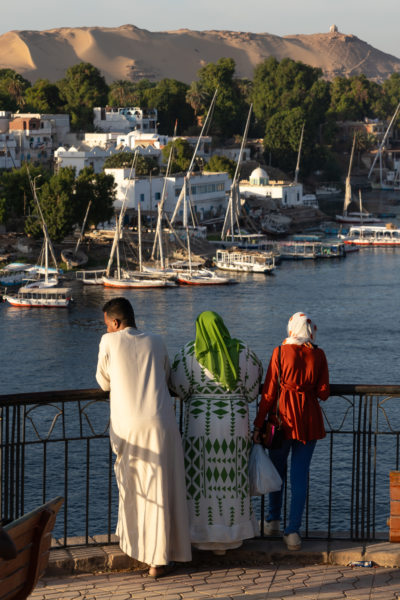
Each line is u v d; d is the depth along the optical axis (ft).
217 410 36.81
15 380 270.26
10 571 25.72
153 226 597.93
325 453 176.96
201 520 36.96
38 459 179.22
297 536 38.17
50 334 342.44
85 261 506.89
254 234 618.44
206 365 36.96
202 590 35.32
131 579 36.50
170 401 36.01
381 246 636.89
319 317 370.12
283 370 37.29
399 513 37.35
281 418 37.55
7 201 514.68
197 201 642.63
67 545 38.75
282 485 40.29
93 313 391.24
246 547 38.34
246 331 342.44
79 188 501.97
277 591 35.12
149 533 35.53
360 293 433.89
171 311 389.39
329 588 35.35
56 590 35.50
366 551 38.17
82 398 37.60
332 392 39.14
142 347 36.01
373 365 282.56
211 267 531.91
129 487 35.65
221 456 36.73
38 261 474.49
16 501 37.78
